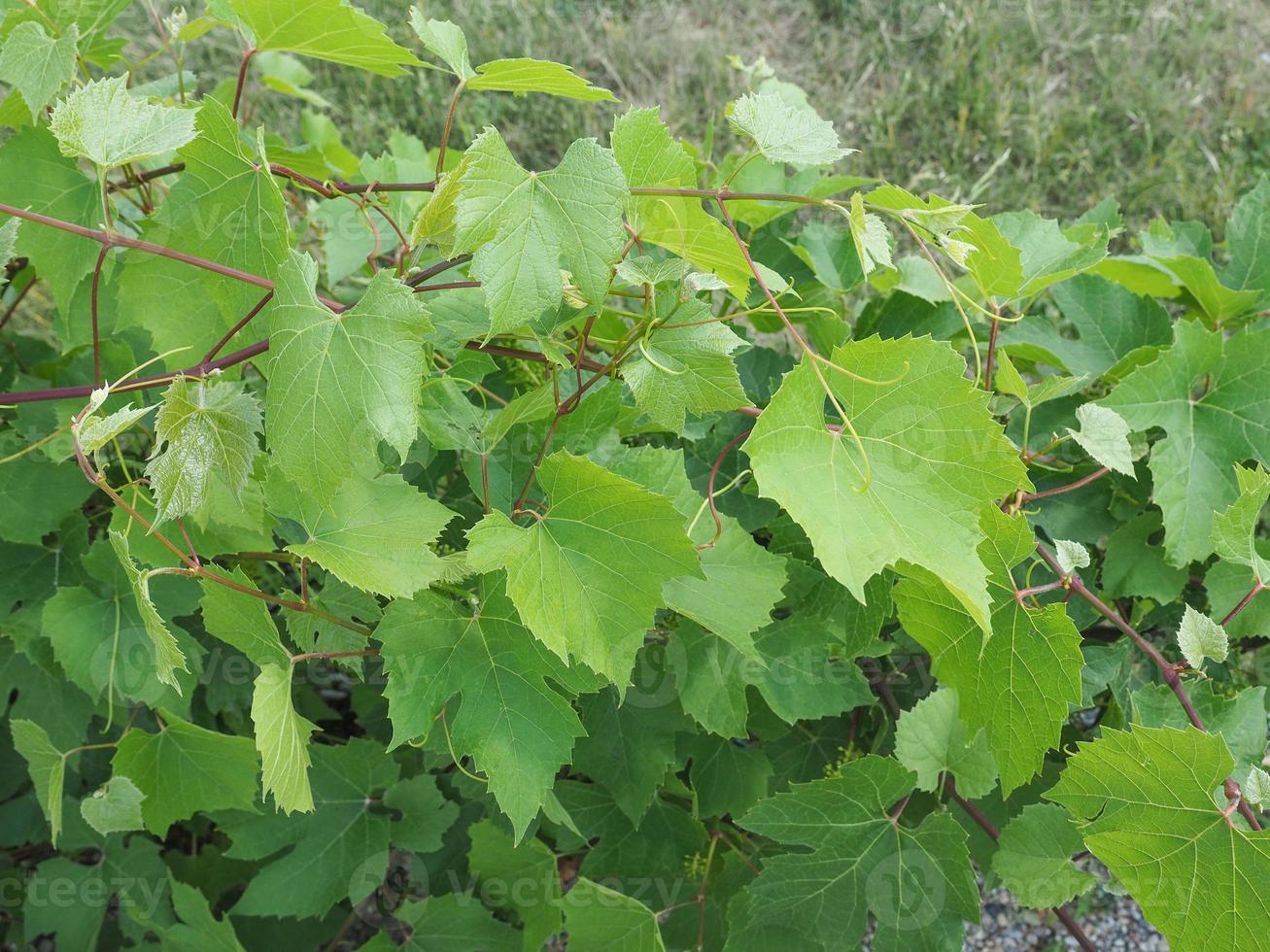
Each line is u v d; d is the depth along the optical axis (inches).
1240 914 20.2
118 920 35.5
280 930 34.3
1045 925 37.7
